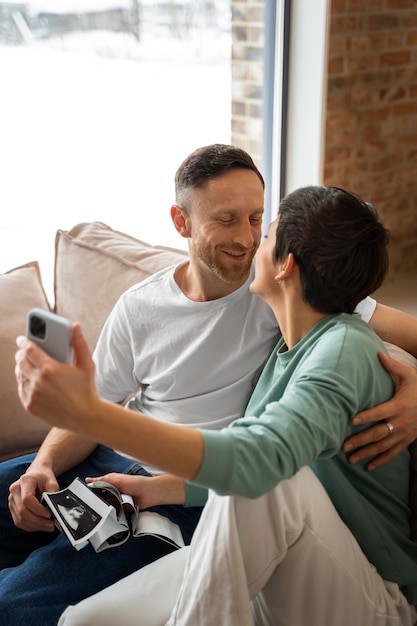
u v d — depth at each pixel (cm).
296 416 107
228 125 324
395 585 129
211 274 154
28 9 262
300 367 123
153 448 100
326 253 122
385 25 320
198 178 150
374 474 131
